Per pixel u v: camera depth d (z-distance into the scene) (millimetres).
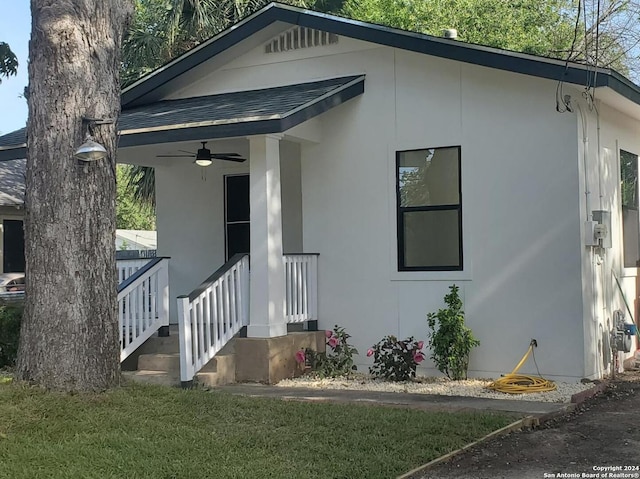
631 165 10695
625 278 9977
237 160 10781
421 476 5094
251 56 10398
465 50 8469
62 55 6777
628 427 6449
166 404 6598
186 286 11477
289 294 9008
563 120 8305
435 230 9000
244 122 8078
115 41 7172
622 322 9289
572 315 8219
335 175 9539
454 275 8805
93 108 6863
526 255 8445
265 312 8516
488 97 8688
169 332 9594
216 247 11312
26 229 6844
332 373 8766
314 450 5449
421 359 8555
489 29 24078
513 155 8539
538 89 8414
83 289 6723
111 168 7023
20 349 6793
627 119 10352
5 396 6297
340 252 9477
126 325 8789
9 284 15195
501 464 5375
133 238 32531
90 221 6793
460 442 5730
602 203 9031
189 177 11523
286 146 10398
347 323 9391
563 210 8281
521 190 8492
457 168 8891
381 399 7324
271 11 9711
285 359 8633
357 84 9344
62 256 6672
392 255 9164
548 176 8359
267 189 8523
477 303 8680
